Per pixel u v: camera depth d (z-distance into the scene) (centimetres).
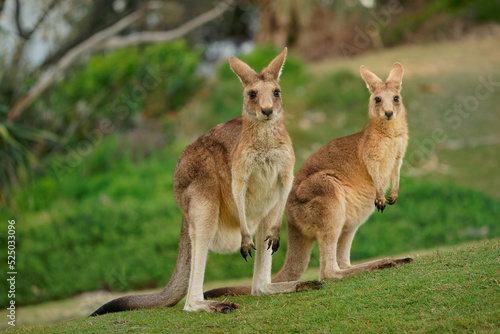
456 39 5612
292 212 1592
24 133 3494
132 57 4650
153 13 5275
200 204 1455
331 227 1538
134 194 3569
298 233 1603
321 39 5731
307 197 1564
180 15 5297
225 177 1466
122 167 4022
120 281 2734
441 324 1157
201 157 1484
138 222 3109
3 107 3584
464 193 3222
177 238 2958
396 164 1636
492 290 1251
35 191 3712
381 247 2780
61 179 3969
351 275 1502
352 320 1228
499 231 2780
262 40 5231
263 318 1291
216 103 4400
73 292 2725
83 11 4853
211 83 4712
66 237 3023
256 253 1513
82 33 4806
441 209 3062
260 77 1447
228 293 1573
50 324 1577
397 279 1388
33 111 4603
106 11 4938
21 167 3300
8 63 4459
